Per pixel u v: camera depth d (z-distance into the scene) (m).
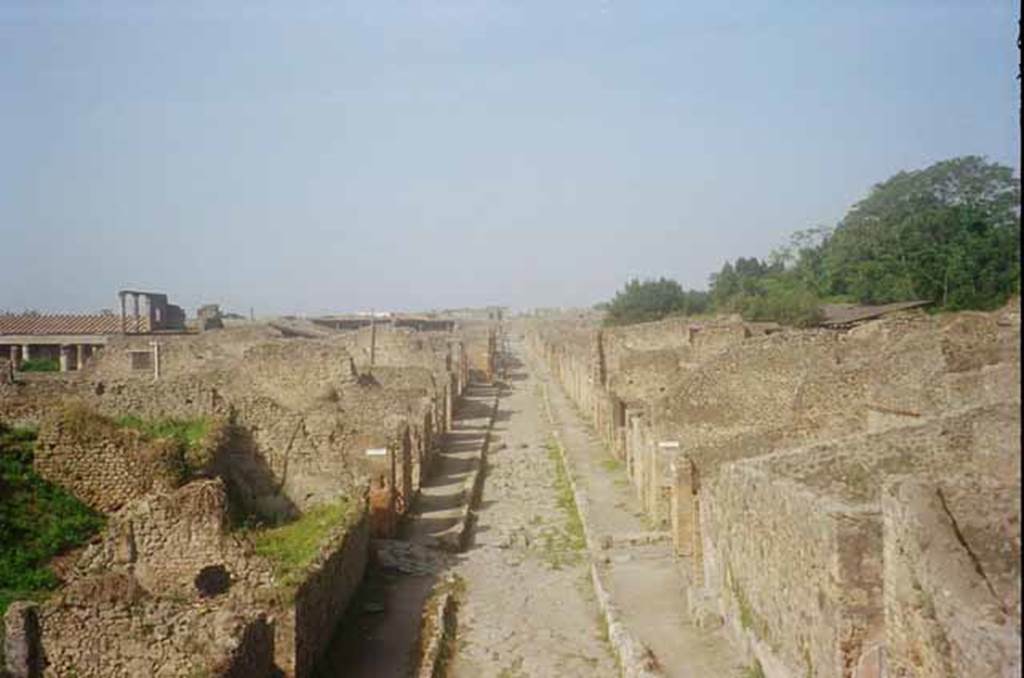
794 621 15.37
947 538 11.70
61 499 23.38
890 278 59.53
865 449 16.72
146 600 17.17
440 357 64.50
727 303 78.06
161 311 69.81
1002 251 54.94
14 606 16.61
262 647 16.33
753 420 29.73
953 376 21.05
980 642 10.19
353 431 29.91
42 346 62.88
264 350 41.03
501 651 21.53
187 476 24.59
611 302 108.56
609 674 19.95
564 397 79.69
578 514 35.34
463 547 31.09
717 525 20.83
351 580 23.98
